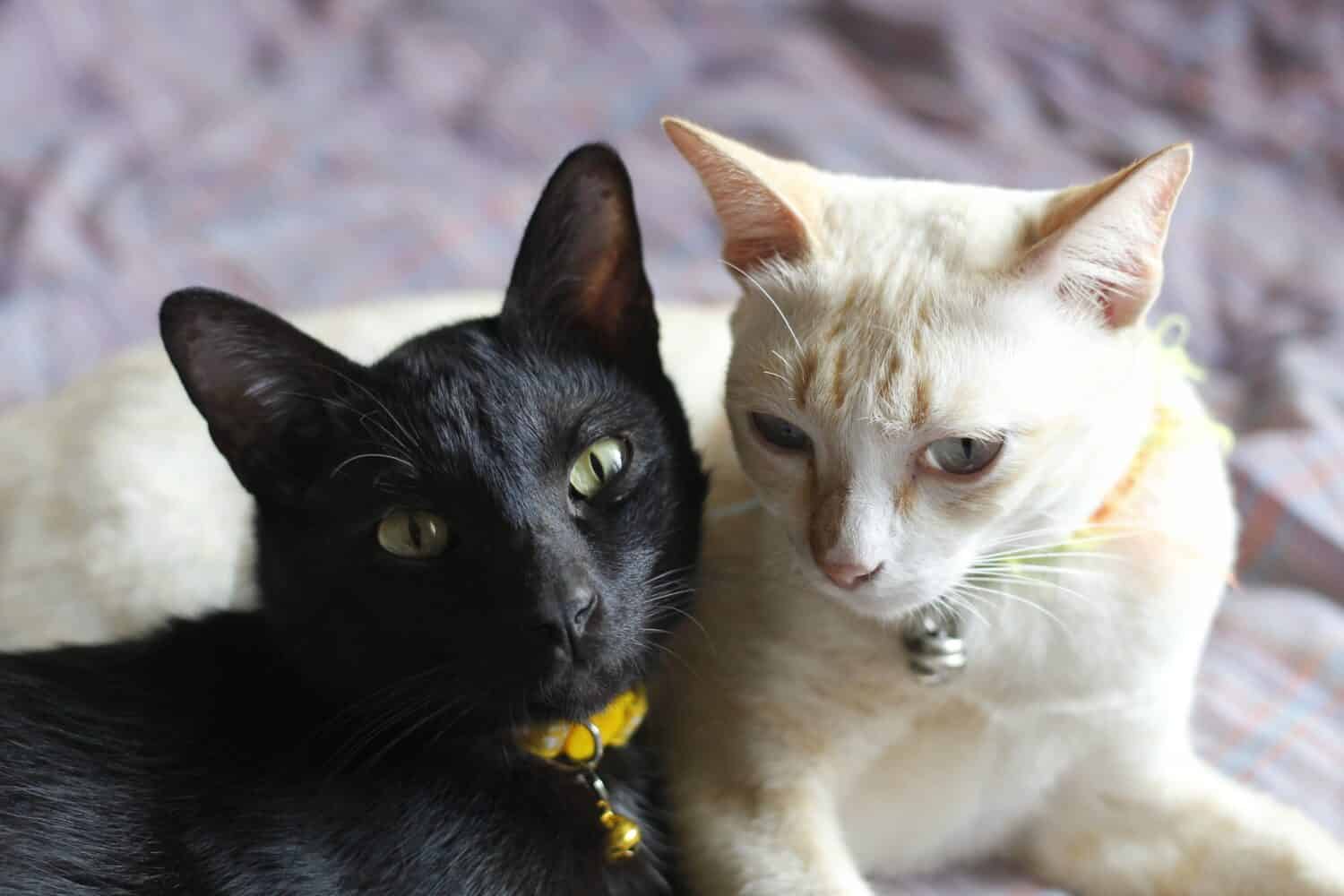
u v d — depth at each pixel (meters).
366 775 0.47
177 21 0.88
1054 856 0.54
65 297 0.71
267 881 0.45
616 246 0.49
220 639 0.50
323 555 0.46
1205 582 0.49
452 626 0.45
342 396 0.47
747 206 0.47
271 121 0.83
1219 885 0.52
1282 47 0.81
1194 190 0.75
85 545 0.55
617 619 0.46
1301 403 0.65
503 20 0.90
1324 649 0.57
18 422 0.60
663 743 0.52
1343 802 0.54
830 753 0.50
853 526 0.45
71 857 0.45
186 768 0.47
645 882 0.49
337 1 0.90
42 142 0.81
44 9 0.84
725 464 0.53
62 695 0.48
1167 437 0.49
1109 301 0.45
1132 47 0.83
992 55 0.84
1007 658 0.48
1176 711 0.50
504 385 0.47
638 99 0.86
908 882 0.53
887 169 0.77
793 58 0.87
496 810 0.47
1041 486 0.46
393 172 0.81
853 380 0.45
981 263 0.45
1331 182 0.76
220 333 0.46
